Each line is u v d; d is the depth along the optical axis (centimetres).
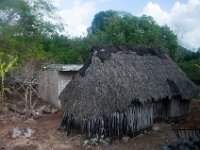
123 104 1224
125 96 1242
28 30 2950
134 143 1252
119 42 2678
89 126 1262
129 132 1296
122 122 1277
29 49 2109
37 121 1539
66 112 1321
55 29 3256
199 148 967
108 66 1322
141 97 1290
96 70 1298
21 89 2023
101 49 1400
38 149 1186
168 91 1462
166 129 1437
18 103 1831
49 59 2119
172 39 3080
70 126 1317
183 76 1684
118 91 1245
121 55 1438
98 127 1251
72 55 2592
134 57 1497
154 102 1423
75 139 1266
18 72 1703
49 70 1875
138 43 2681
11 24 2797
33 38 2923
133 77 1348
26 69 1722
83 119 1266
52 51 2716
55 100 1800
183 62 3150
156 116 1492
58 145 1220
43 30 3109
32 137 1295
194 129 1124
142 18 2956
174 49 3070
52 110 1706
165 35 3070
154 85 1412
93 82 1264
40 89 2042
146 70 1473
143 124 1363
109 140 1239
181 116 1620
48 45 2927
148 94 1335
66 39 3297
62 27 3353
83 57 2648
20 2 2852
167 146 1019
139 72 1413
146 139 1299
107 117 1247
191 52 3562
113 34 2781
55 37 3200
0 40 2116
